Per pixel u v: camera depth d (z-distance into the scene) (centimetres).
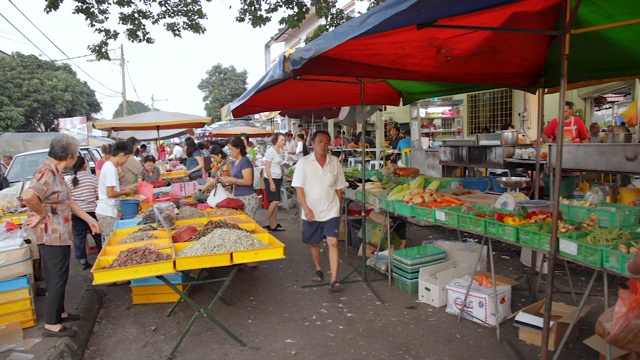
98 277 329
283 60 332
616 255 247
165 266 345
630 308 230
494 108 1255
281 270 579
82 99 2931
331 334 389
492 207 440
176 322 428
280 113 939
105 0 898
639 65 478
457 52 399
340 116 968
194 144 1154
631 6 349
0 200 666
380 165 1295
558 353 298
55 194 377
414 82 607
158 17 945
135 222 537
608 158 507
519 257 586
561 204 365
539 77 517
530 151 671
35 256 444
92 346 388
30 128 2734
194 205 654
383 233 553
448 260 506
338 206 502
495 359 336
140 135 1550
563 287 476
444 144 841
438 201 444
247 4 922
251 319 428
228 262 361
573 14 264
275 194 803
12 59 2633
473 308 400
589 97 1116
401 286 488
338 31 274
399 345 364
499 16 341
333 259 491
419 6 232
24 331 397
